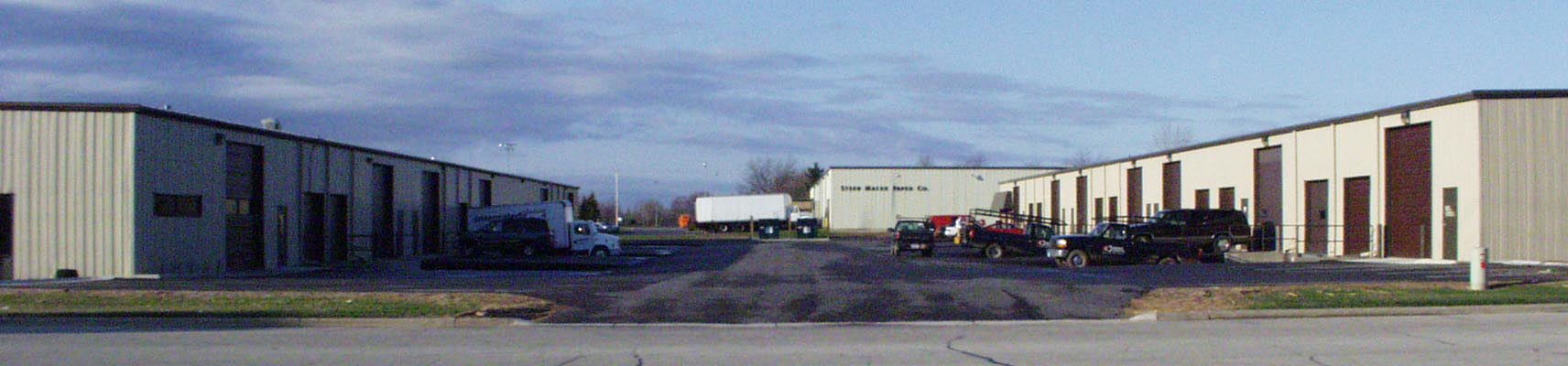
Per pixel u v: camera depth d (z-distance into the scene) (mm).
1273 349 13336
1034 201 83562
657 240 72812
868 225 97688
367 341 14797
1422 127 33969
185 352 13453
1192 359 12438
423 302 19578
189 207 31688
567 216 45969
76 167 29281
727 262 39094
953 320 17766
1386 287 21422
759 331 16266
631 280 27141
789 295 22219
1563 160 31344
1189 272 29219
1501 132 31359
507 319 17531
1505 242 31234
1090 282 25266
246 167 34969
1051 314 18562
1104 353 13000
